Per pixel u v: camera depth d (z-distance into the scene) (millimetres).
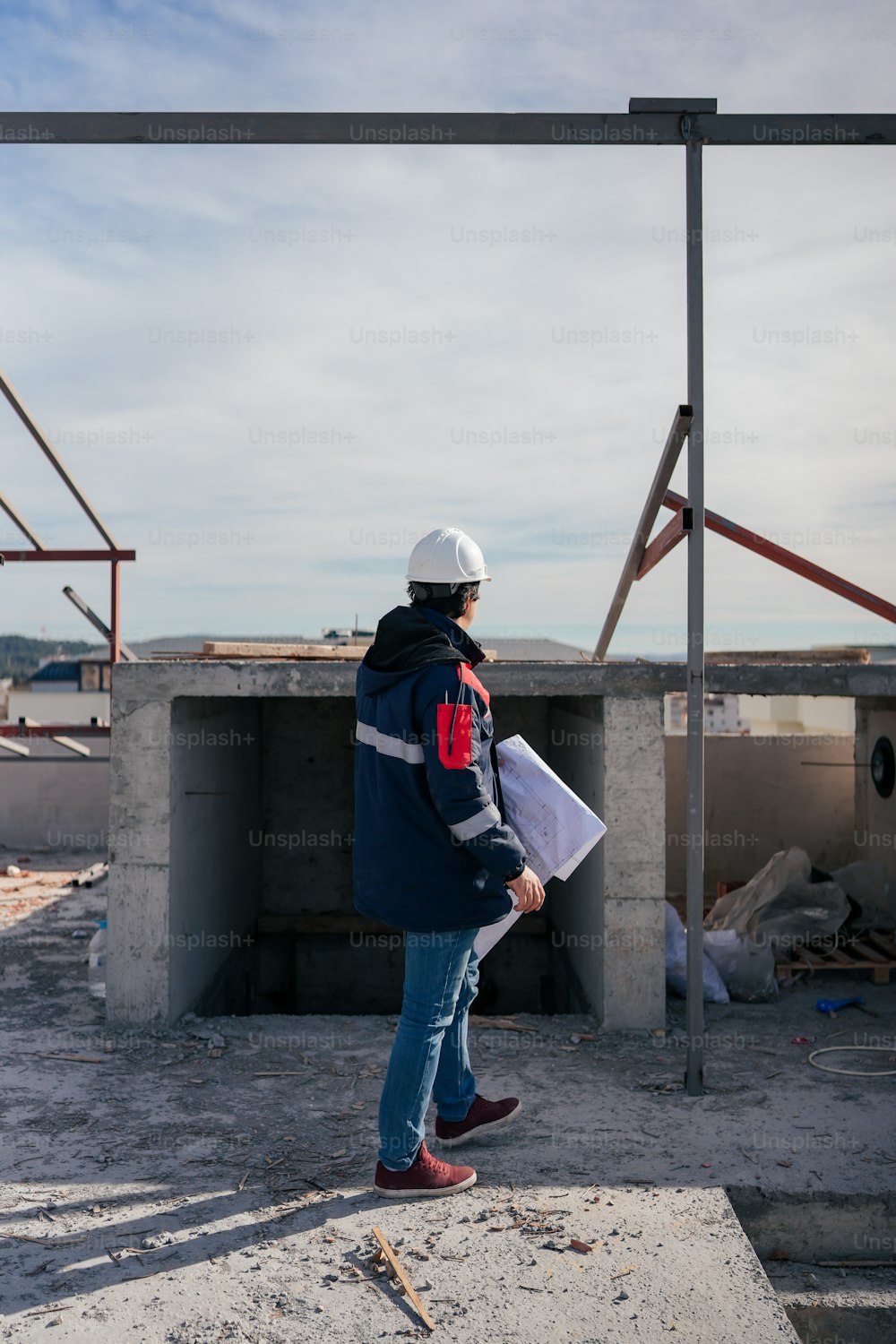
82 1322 2572
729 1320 2598
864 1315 3098
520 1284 2738
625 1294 2697
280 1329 2551
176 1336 2516
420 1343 2496
